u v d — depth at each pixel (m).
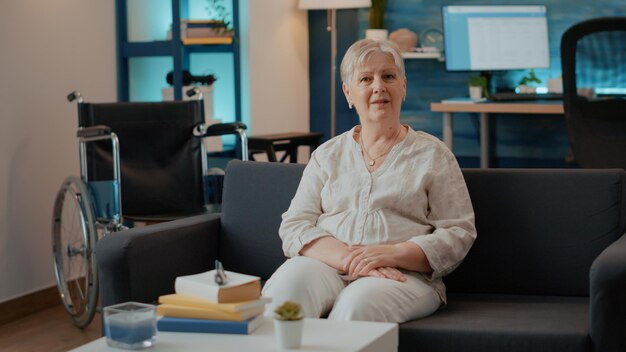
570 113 4.04
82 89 4.35
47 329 3.70
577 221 2.40
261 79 5.25
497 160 5.62
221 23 4.82
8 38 3.85
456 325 2.08
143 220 3.67
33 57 4.00
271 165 2.71
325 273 2.25
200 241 2.63
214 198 3.93
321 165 2.48
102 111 3.79
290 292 2.15
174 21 4.70
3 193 3.82
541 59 5.24
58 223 3.76
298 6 5.50
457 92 5.65
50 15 4.11
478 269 2.47
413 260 2.25
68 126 4.22
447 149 2.43
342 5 5.34
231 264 2.71
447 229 2.32
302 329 1.66
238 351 1.63
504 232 2.46
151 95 4.96
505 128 5.58
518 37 5.23
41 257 4.04
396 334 1.81
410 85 5.74
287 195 2.65
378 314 2.10
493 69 5.21
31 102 3.98
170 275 2.49
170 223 2.59
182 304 1.79
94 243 3.46
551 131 5.48
